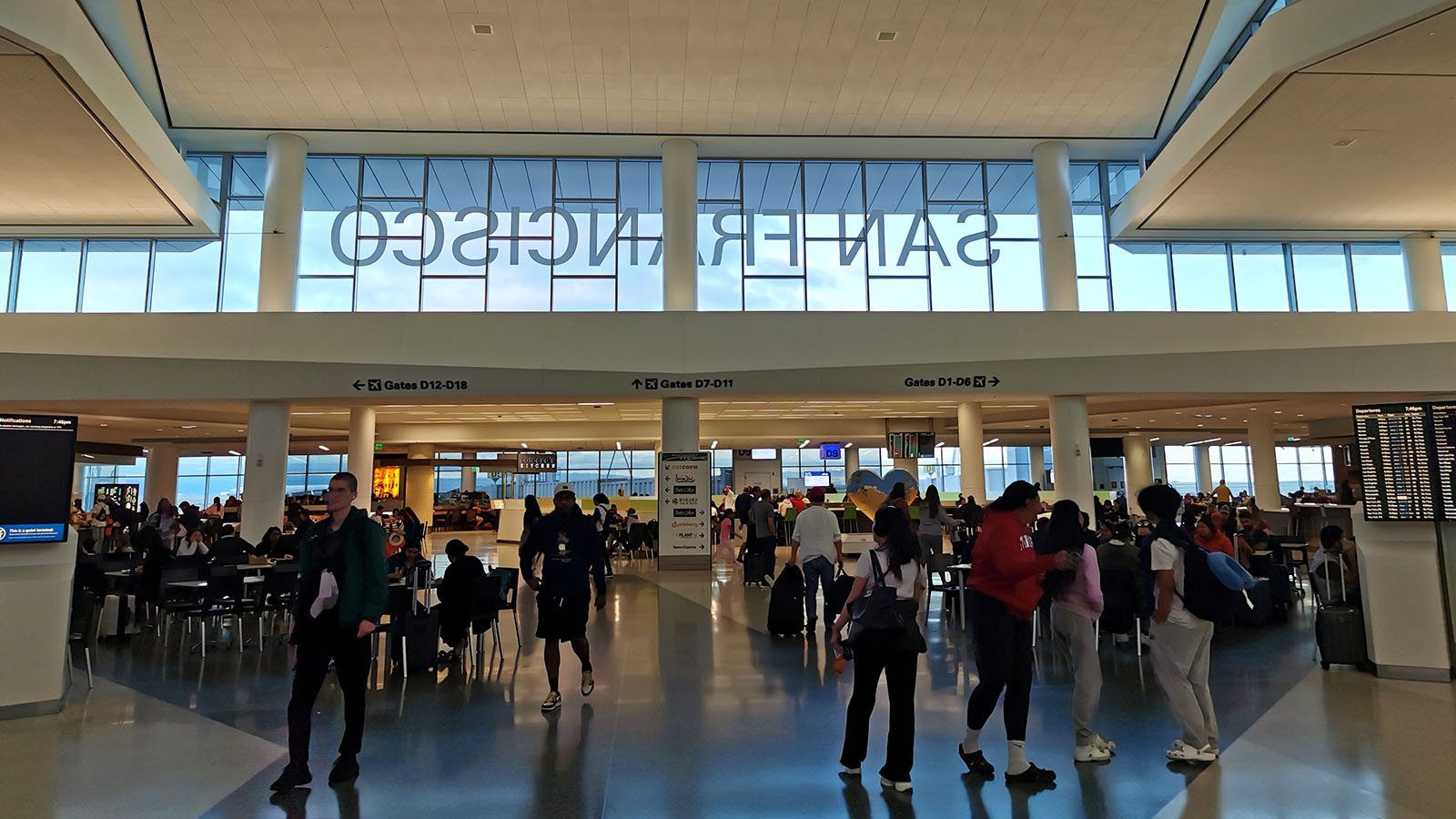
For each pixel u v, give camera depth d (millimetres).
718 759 4488
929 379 15695
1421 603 6262
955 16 13500
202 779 4238
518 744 4781
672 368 15531
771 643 8023
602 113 16172
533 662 7262
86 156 13789
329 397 15031
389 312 15375
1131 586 7297
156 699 6031
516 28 13695
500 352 15367
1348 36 10312
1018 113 16359
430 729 5121
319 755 4637
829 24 13633
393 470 29781
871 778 4164
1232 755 4457
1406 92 11805
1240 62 12180
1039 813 3693
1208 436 30656
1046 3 13219
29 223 16609
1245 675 6438
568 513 5812
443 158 17969
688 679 6484
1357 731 4898
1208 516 9266
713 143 17516
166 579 8711
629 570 16422
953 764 4363
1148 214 17109
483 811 3771
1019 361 15648
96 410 16234
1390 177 15172
